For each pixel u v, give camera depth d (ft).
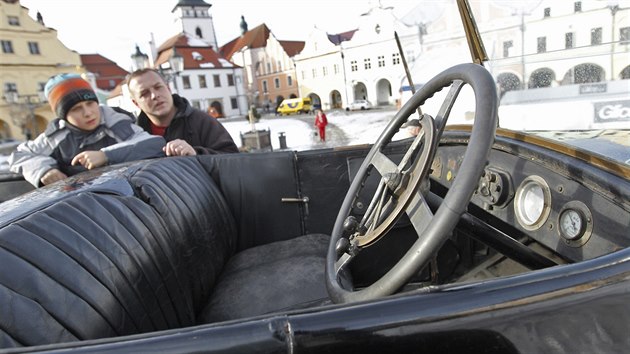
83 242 3.14
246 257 5.83
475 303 1.94
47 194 3.68
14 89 117.80
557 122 6.45
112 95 148.87
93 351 1.74
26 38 119.34
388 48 120.16
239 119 120.37
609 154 3.30
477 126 2.71
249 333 1.82
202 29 193.88
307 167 6.69
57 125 6.72
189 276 4.42
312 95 146.20
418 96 3.98
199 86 149.79
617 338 2.01
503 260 4.62
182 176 5.51
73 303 2.75
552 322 1.97
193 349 1.76
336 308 1.94
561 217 3.12
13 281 2.52
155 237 4.00
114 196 3.90
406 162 3.23
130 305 3.23
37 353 1.73
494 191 3.78
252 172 6.68
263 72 169.99
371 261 5.31
